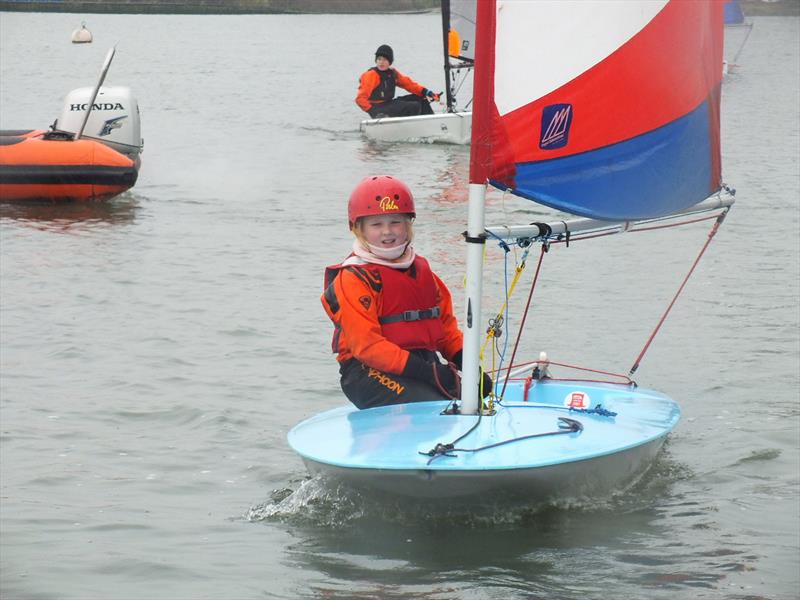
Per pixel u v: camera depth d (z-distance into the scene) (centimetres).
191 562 564
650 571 543
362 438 621
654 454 688
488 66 609
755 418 802
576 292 1205
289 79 4812
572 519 609
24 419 809
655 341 1015
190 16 11281
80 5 11256
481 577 535
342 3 12462
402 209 673
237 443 763
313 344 1018
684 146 679
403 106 2820
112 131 1966
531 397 752
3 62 5522
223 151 2525
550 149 624
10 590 534
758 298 1180
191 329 1067
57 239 1515
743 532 594
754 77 4906
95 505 649
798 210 1741
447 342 712
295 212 1747
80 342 1020
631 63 638
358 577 540
